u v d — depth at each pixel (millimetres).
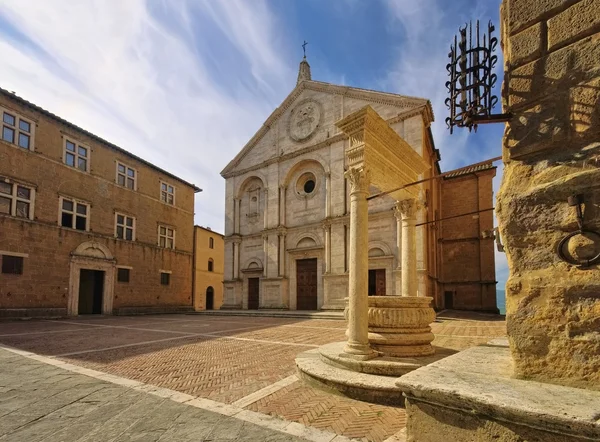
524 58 3385
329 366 6668
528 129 3277
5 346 10938
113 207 27812
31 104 22500
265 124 30219
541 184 3135
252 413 4988
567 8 3162
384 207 22281
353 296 6723
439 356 6875
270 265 27766
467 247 28969
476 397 2598
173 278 33219
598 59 2943
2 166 20906
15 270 21094
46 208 23031
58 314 23125
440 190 30297
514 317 3154
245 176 31094
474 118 3543
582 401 2449
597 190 2811
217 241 41219
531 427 2365
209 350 10195
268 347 10641
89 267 25453
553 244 3010
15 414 4992
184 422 4668
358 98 25391
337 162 25219
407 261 9398
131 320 22328
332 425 4570
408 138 22422
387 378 5809
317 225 25781
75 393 5957
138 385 6430
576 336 2818
